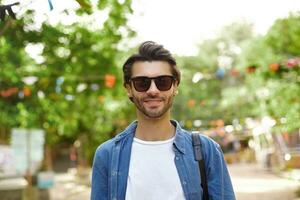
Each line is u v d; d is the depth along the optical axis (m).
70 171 37.75
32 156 14.52
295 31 21.73
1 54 13.81
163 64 3.13
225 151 51.09
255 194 20.16
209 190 3.13
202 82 44.25
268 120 31.61
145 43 3.19
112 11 10.16
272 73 15.31
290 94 20.44
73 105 20.34
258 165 38.59
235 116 39.97
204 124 39.59
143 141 3.12
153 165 3.06
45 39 13.12
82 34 15.25
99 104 23.92
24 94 14.69
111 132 29.30
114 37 15.53
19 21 8.64
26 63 15.62
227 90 38.34
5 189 15.92
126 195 3.05
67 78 17.05
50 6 4.58
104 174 3.17
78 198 20.72
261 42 24.52
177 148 3.09
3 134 17.31
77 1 4.88
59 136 28.34
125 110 27.14
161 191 3.03
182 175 3.05
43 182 15.30
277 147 33.50
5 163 14.05
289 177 27.58
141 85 3.10
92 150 28.17
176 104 43.78
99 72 18.62
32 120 16.16
